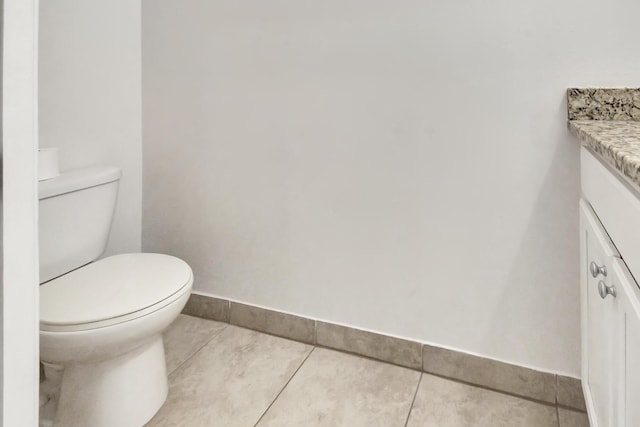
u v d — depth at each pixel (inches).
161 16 70.7
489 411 52.2
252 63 65.0
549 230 51.5
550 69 49.0
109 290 46.8
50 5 58.6
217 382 57.4
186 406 52.6
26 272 21.7
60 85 60.6
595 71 47.3
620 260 29.0
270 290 69.4
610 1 45.9
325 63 60.3
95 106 66.1
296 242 66.2
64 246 53.9
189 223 73.6
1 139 20.1
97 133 66.7
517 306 54.2
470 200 54.7
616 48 46.3
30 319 22.1
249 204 68.6
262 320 70.3
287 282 67.9
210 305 73.9
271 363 62.0
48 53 58.7
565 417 51.0
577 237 50.3
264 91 64.7
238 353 64.5
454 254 56.6
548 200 51.1
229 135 68.2
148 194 75.9
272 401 53.8
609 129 38.6
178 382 57.3
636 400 24.9
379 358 62.8
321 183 63.0
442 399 54.4
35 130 21.7
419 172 57.0
